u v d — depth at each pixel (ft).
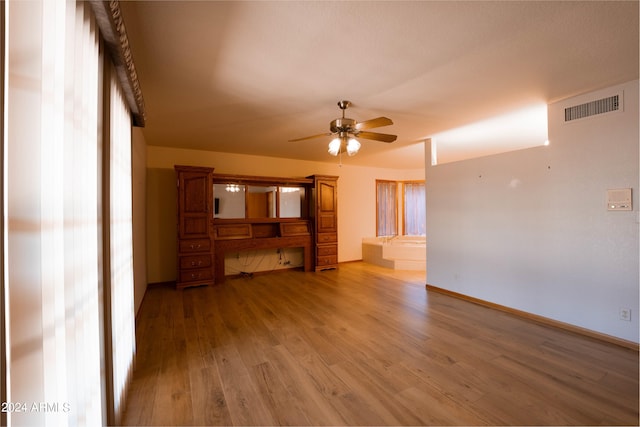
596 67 6.99
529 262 10.29
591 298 8.70
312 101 8.95
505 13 4.98
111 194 4.99
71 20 3.12
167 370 6.89
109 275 4.67
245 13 4.93
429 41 5.83
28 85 2.30
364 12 4.92
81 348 3.41
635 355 7.53
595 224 8.60
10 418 2.11
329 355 7.60
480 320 10.12
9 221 2.13
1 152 2.05
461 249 12.78
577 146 8.91
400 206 24.49
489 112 10.09
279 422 5.17
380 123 8.07
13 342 2.16
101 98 4.40
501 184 11.21
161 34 5.52
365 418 5.25
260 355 7.61
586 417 5.23
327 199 18.81
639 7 4.80
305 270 18.54
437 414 5.34
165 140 13.89
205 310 11.23
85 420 3.46
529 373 6.70
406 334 8.93
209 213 14.83
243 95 8.47
